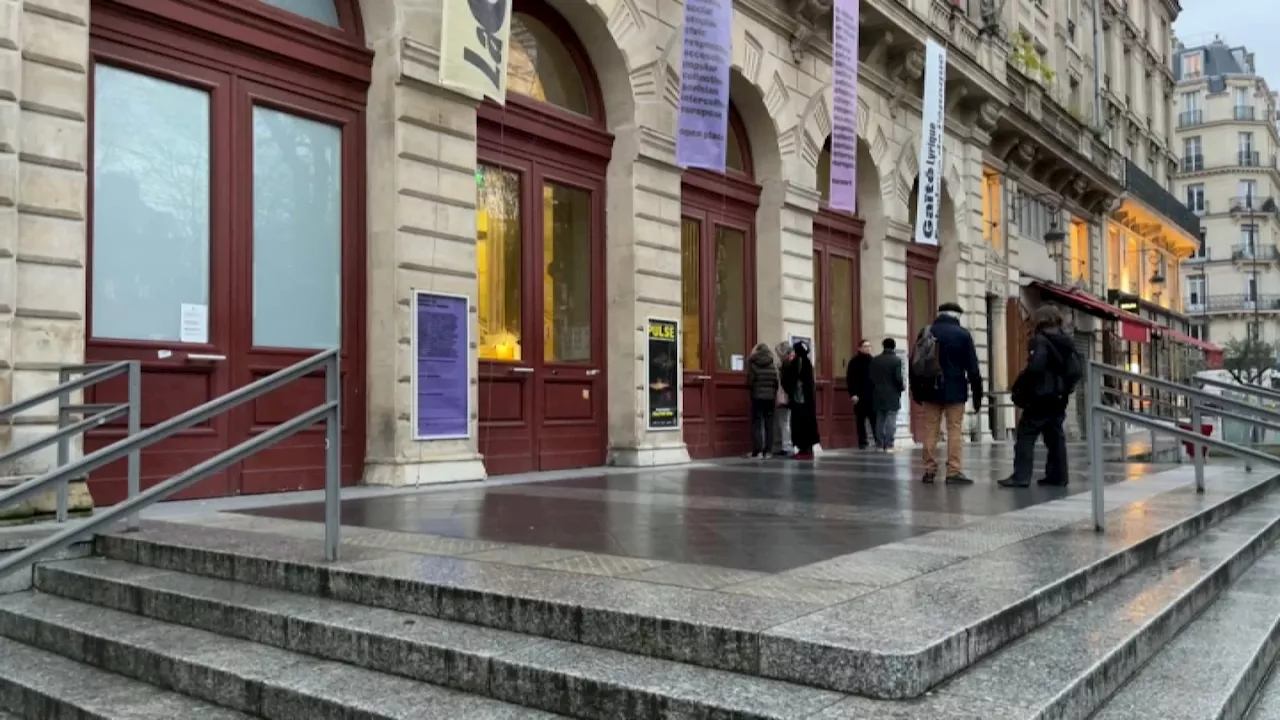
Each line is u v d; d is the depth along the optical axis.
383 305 8.83
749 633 3.31
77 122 6.66
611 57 11.52
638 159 11.62
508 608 3.91
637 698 3.14
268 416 8.20
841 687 3.10
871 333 17.16
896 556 4.87
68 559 5.51
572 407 11.20
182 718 3.65
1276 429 7.04
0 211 6.18
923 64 17.80
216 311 7.82
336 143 8.89
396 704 3.40
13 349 6.26
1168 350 38.69
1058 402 8.73
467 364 9.37
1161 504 7.31
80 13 6.71
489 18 8.96
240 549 5.02
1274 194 76.50
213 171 7.87
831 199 13.98
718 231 13.73
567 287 11.33
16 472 6.22
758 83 13.75
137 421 5.82
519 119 10.54
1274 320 71.81
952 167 19.84
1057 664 3.41
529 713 3.32
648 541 5.43
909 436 17.52
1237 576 5.96
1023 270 23.59
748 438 14.02
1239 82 72.94
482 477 9.39
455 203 9.32
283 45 8.37
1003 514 6.65
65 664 4.39
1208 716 3.33
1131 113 36.25
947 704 2.97
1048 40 27.25
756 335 14.30
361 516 6.55
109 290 7.21
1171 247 41.59
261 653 4.06
